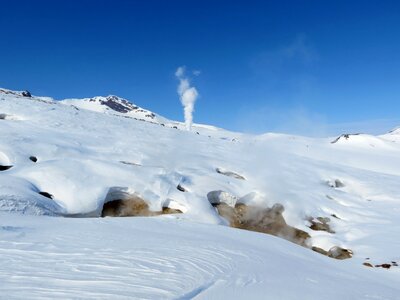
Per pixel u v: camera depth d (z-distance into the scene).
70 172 20.52
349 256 19.83
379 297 7.71
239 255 9.39
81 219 13.32
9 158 21.30
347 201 29.14
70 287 5.59
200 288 6.19
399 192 33.41
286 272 8.45
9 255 7.23
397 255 17.98
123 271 6.68
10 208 15.33
